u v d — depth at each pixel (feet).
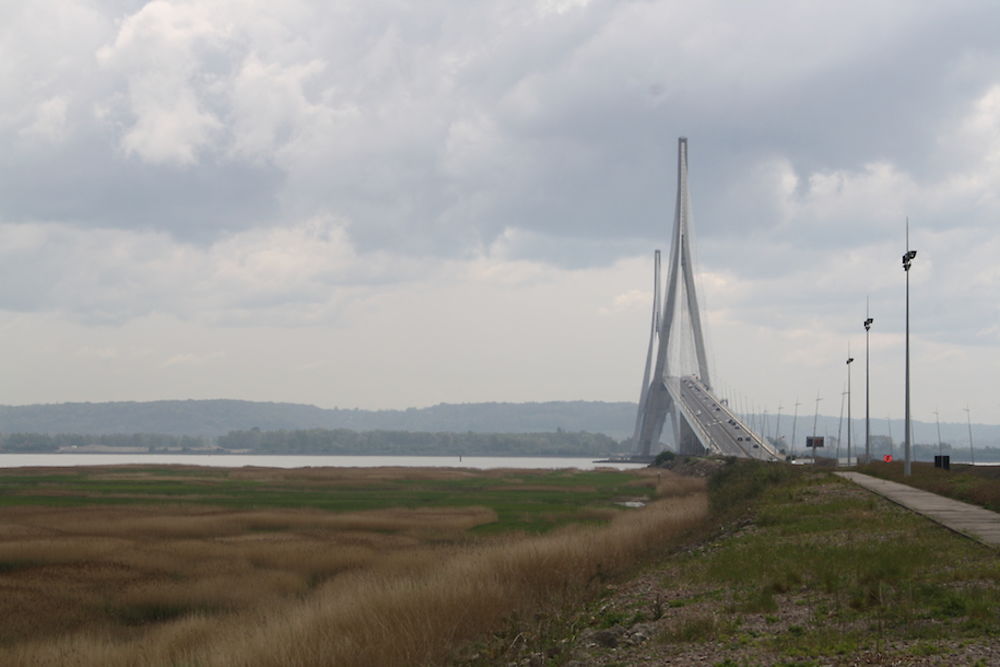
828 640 47.80
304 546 137.28
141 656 74.43
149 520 173.68
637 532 126.00
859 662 43.14
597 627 63.00
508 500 249.75
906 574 64.90
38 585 108.68
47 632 89.40
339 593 91.40
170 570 119.65
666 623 58.90
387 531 166.50
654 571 88.89
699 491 280.31
